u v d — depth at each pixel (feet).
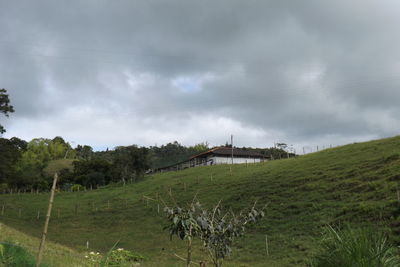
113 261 39.29
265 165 159.43
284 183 114.93
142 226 111.14
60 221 128.88
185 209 24.34
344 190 91.61
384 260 21.21
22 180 226.58
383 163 101.50
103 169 233.76
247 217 25.77
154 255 72.49
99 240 97.40
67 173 258.78
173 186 157.38
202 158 250.37
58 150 414.41
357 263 20.72
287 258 63.57
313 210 86.07
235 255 71.20
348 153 128.26
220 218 25.70
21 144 163.84
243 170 159.74
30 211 146.82
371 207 73.26
